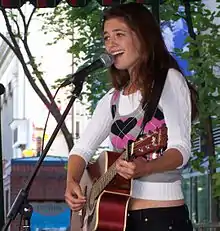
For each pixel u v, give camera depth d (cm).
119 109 435
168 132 399
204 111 880
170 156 386
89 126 466
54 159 1789
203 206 1193
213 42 905
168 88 411
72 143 1181
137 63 422
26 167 1783
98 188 442
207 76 885
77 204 443
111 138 439
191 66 884
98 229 420
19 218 528
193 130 923
